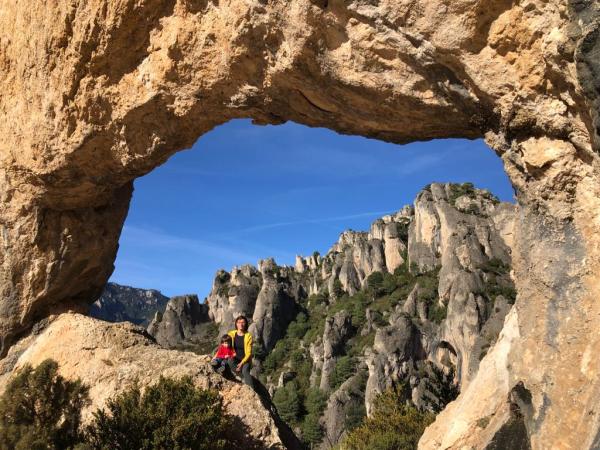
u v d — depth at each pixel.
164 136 9.33
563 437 5.26
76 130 9.84
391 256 96.06
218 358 10.21
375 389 59.34
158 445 8.11
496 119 6.27
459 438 7.44
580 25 4.76
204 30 7.58
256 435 9.21
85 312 13.45
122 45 8.44
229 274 117.94
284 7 6.67
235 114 8.67
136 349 10.48
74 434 8.68
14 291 12.36
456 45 5.80
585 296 5.30
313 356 78.31
